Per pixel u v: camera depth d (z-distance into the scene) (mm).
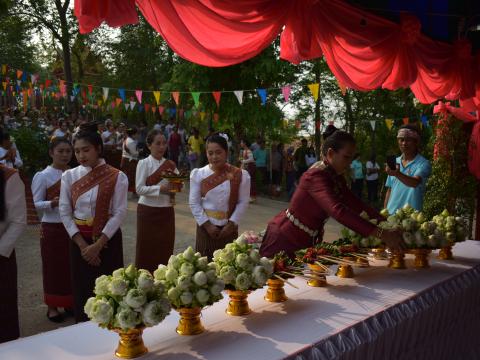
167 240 4324
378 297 2209
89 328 1788
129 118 21453
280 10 2818
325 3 3211
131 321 1456
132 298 1466
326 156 2639
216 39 2684
